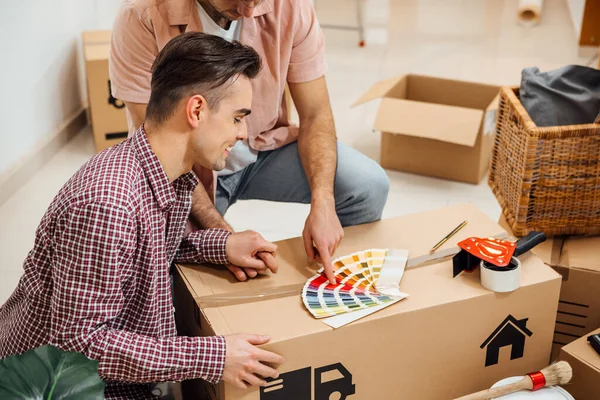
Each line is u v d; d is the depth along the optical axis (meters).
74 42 3.44
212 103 1.33
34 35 3.04
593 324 1.80
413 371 1.50
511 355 1.59
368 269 1.58
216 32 1.73
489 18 4.97
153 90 1.35
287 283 1.54
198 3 1.68
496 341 1.56
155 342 1.32
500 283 1.49
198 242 1.58
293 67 1.88
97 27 3.76
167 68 1.32
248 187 2.07
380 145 3.19
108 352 1.29
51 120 3.24
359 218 1.94
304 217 2.72
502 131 2.05
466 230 1.73
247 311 1.45
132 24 1.69
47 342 1.40
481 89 3.07
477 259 1.58
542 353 1.62
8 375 1.06
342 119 3.49
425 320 1.46
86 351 1.29
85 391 1.07
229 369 1.32
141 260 1.36
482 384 1.59
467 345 1.53
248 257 1.54
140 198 1.32
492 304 1.51
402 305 1.45
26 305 1.40
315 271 1.59
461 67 4.14
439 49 4.44
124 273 1.31
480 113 2.76
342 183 1.90
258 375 1.37
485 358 1.56
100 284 1.27
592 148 1.80
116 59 1.74
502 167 2.05
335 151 1.89
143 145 1.35
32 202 2.82
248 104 1.38
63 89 3.35
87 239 1.24
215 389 1.45
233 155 1.93
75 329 1.29
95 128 3.20
